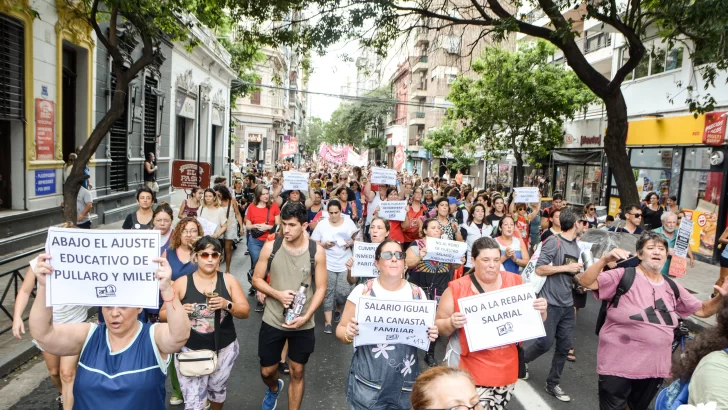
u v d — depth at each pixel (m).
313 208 10.74
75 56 14.20
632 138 17.95
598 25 18.78
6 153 11.24
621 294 4.14
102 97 15.39
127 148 17.34
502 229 7.12
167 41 20.88
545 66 21.27
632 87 18.30
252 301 9.16
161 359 2.94
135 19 8.89
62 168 12.94
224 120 34.50
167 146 22.84
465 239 8.37
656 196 11.40
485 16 11.09
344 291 7.66
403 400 3.68
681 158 15.45
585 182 21.89
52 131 12.39
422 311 3.64
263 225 9.43
